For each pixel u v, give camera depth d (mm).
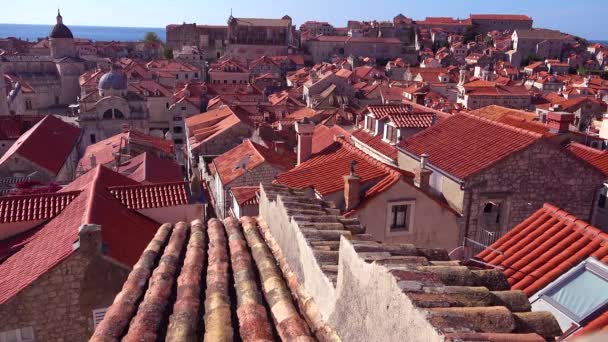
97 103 73438
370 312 5699
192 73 136250
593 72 188000
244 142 41656
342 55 199500
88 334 17281
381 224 20031
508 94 108188
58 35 126000
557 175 21594
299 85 128000
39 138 47344
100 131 74562
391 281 5234
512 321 4773
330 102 92312
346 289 6496
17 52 159125
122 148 46344
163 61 141125
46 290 16469
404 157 25906
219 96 95438
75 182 30531
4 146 55500
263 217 13820
